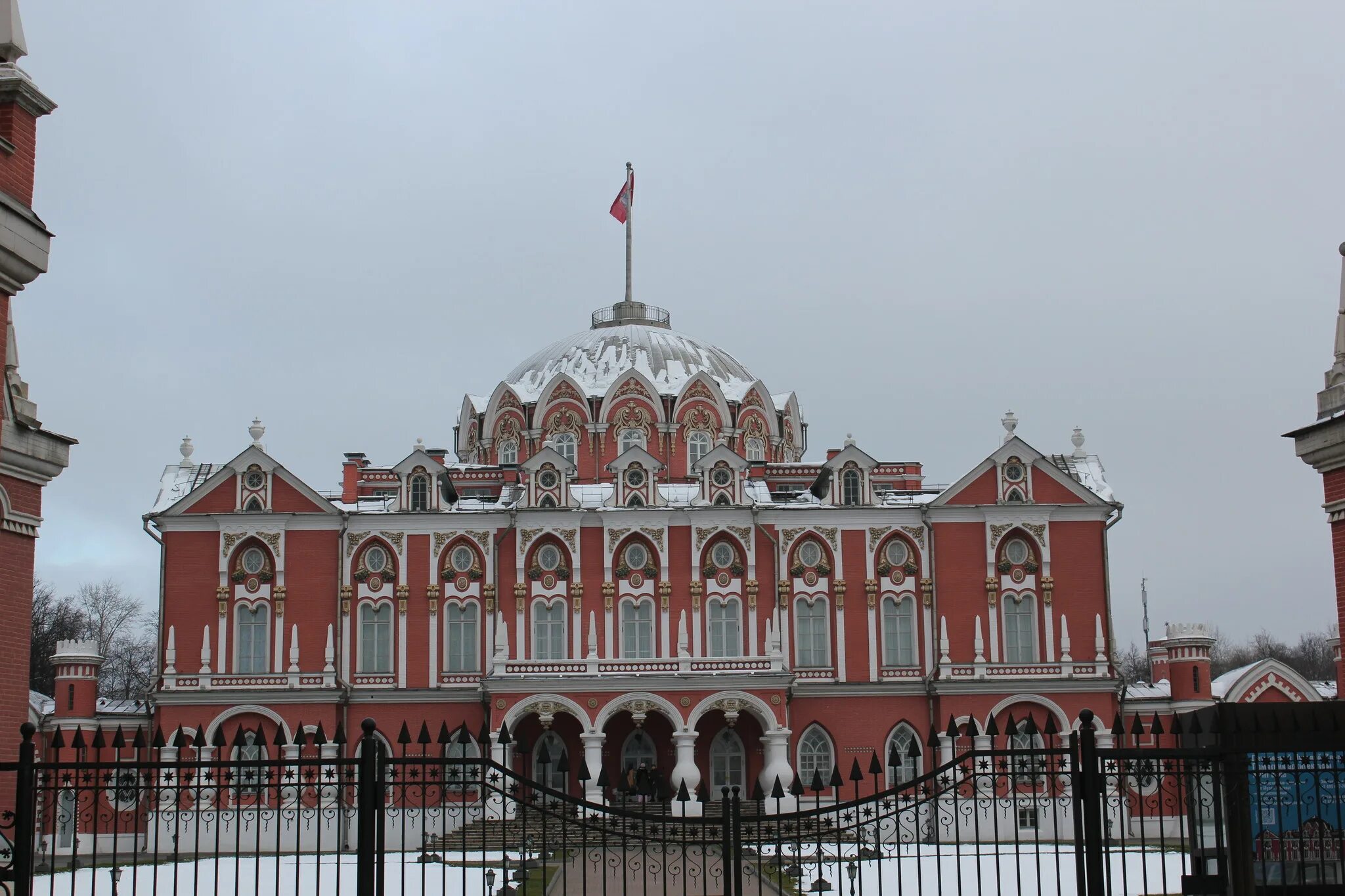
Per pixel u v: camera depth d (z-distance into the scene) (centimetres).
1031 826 7394
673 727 7838
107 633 14750
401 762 2786
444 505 8325
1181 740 3077
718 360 9812
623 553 8238
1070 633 8069
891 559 8212
